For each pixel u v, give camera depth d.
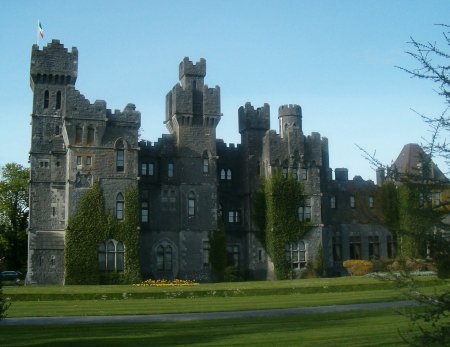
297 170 68.19
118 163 60.25
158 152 66.06
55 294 39.78
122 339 21.88
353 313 30.05
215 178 66.38
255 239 67.69
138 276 58.62
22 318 29.31
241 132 72.44
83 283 56.91
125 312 31.61
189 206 65.00
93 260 57.53
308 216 67.88
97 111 60.12
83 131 59.53
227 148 72.06
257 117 71.25
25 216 86.38
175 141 66.69
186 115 65.94
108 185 59.38
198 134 66.69
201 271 63.91
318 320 27.34
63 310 32.66
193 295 41.75
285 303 36.25
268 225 66.88
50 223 60.94
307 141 69.31
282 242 65.75
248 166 69.88
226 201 70.50
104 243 58.53
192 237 64.31
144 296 40.91
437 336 10.60
